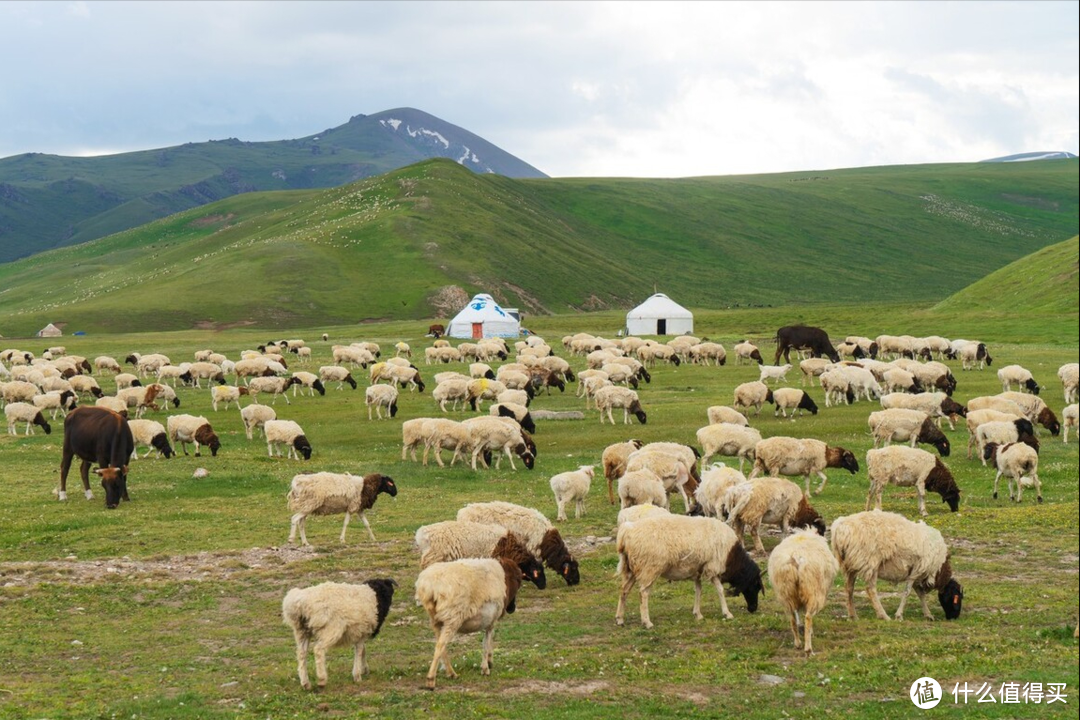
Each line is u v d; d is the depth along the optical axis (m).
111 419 30.95
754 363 71.81
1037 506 27.80
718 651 16.42
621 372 56.59
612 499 29.83
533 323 143.88
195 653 16.92
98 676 15.59
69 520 27.47
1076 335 86.19
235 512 28.62
